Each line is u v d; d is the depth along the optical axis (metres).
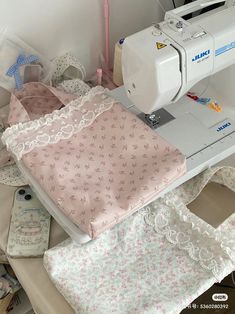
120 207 0.88
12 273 1.18
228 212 1.04
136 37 0.91
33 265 0.94
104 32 1.39
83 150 1.00
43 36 1.26
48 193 0.92
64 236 1.00
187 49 0.88
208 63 0.94
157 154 0.98
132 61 0.91
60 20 1.26
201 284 0.88
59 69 1.29
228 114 1.11
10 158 1.12
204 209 1.05
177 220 0.99
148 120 1.08
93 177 0.95
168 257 0.94
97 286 0.89
